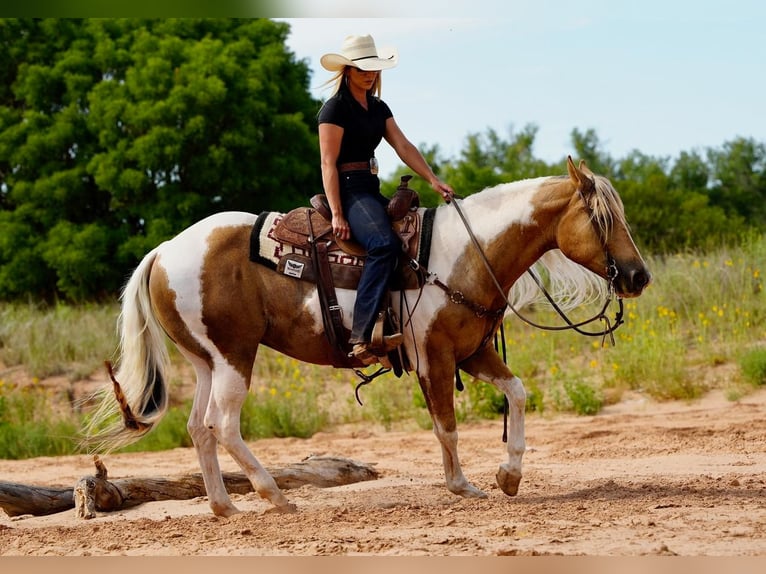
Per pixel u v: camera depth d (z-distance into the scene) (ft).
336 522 26.86
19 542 26.37
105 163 99.40
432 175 29.86
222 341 28.81
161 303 29.09
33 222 106.11
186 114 100.48
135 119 99.55
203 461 29.40
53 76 107.34
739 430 42.70
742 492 29.19
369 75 29.14
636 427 45.80
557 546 22.41
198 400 29.60
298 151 108.58
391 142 30.07
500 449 43.75
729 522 24.54
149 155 97.60
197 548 24.11
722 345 60.44
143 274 29.53
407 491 32.27
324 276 28.58
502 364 30.04
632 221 111.55
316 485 35.58
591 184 28.12
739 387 54.44
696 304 66.95
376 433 53.42
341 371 66.69
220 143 102.22
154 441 54.19
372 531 25.26
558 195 28.45
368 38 29.30
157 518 30.37
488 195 29.37
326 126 28.68
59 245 99.40
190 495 34.30
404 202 28.91
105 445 29.78
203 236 29.32
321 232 28.94
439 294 28.45
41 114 106.11
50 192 102.12
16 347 75.10
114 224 106.22
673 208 114.32
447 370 28.86
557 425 49.37
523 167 144.97
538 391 55.62
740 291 66.80
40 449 53.78
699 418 47.83
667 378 55.16
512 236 28.71
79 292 99.66
